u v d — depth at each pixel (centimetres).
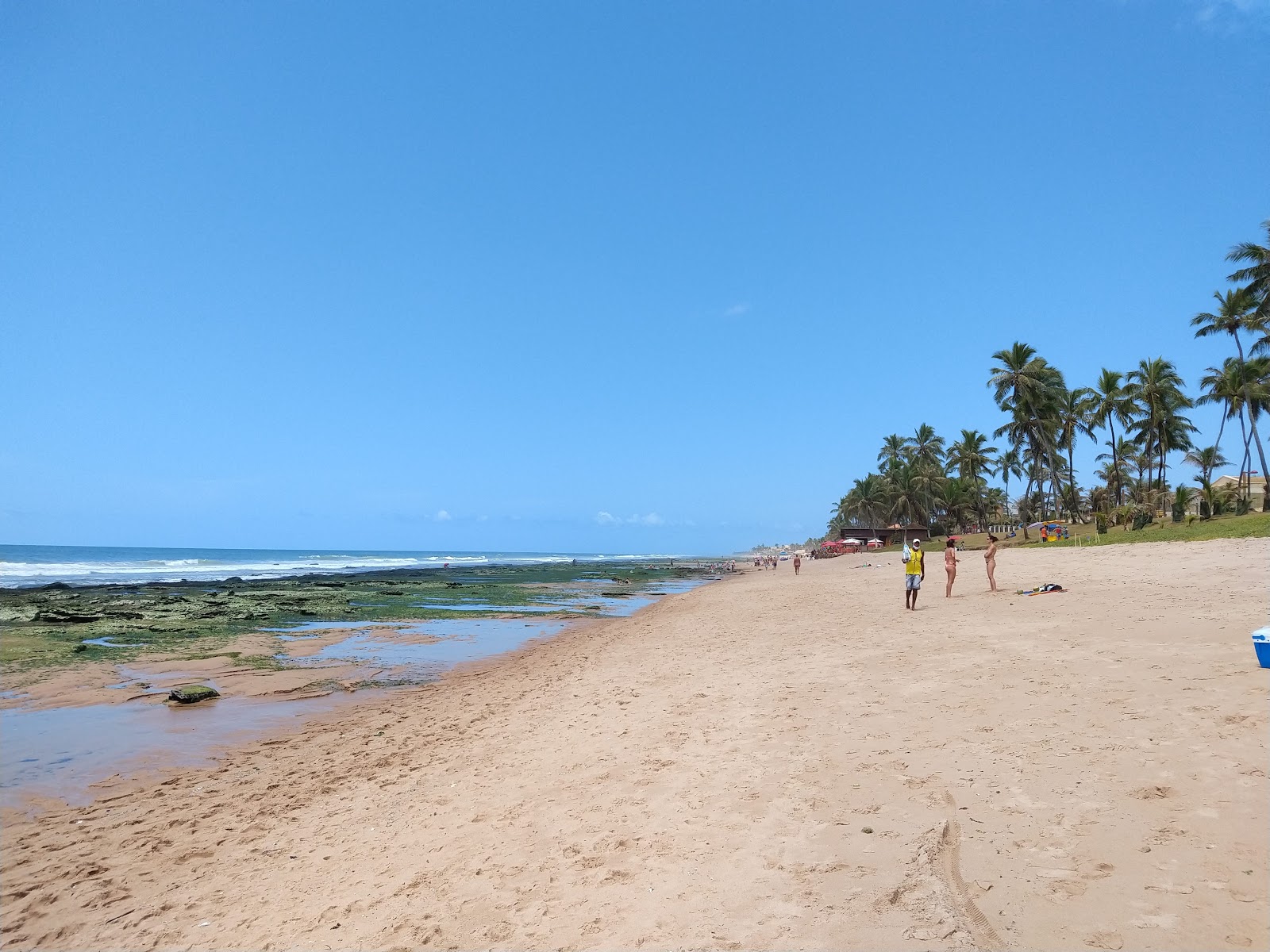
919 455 9800
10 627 2342
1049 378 6184
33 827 743
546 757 819
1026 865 435
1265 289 4388
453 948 430
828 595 2694
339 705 1282
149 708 1254
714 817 567
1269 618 1069
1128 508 4794
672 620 2366
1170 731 612
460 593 4119
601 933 422
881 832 500
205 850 665
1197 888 387
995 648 1090
